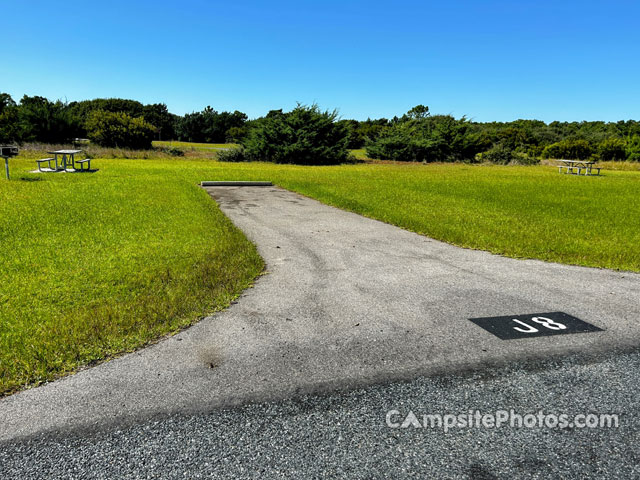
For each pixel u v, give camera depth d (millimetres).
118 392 2715
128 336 3426
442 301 4367
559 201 12508
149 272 5012
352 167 29219
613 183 18875
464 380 2883
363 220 9117
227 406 2576
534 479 2025
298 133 32281
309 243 6918
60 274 4879
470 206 11180
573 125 80438
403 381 2863
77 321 3623
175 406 2570
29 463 2111
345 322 3812
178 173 18703
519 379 2898
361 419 2461
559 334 3605
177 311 3914
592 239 7363
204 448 2219
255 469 2072
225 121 77375
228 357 3166
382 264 5742
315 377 2902
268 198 12383
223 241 6582
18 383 2793
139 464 2105
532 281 5070
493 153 39906
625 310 4168
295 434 2330
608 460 2154
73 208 9008
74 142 36938
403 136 39156
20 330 3473
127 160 28031
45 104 36125
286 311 4051
